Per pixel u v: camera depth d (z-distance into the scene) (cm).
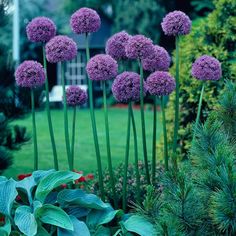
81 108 1725
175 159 298
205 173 279
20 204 385
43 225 357
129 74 376
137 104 1661
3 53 551
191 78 545
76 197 356
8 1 561
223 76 530
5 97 530
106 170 490
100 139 1038
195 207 279
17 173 754
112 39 396
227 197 261
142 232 324
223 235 277
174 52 580
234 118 320
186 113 554
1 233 336
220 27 551
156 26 1659
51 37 398
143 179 436
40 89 535
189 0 1625
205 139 292
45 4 1989
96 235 347
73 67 2003
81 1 1947
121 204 429
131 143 984
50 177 350
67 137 397
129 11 1675
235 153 294
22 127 534
